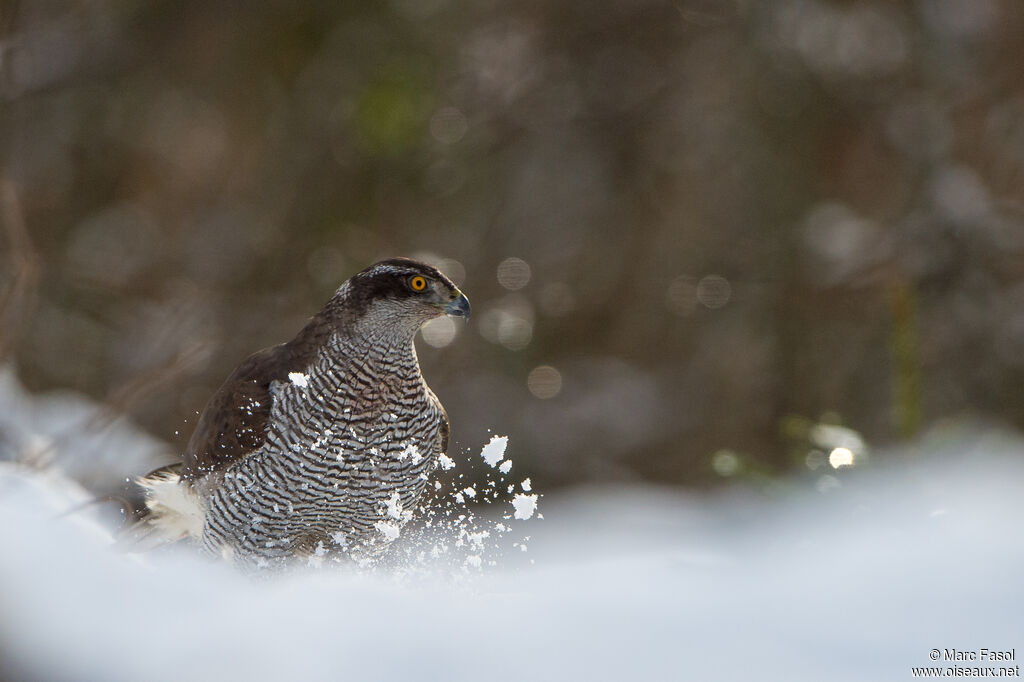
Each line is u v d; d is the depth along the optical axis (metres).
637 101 16.03
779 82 15.23
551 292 15.82
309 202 15.58
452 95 15.63
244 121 16.16
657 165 16.03
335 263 15.14
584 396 15.73
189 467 6.70
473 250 15.93
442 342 14.88
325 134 15.62
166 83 16.03
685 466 15.45
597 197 16.19
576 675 3.11
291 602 3.57
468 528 6.48
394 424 6.55
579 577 4.95
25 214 13.81
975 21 15.08
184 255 15.84
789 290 15.26
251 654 3.18
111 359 14.22
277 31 15.62
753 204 15.49
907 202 14.61
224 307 14.72
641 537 7.47
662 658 3.22
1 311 8.86
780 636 3.29
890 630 3.31
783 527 6.05
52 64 15.20
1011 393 13.61
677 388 15.81
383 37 15.35
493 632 3.37
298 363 6.57
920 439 8.09
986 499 6.02
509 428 15.20
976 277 13.94
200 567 4.73
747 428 15.28
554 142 16.06
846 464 6.79
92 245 15.87
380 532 6.73
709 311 15.72
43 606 3.27
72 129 15.88
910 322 8.41
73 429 8.14
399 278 6.45
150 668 3.12
